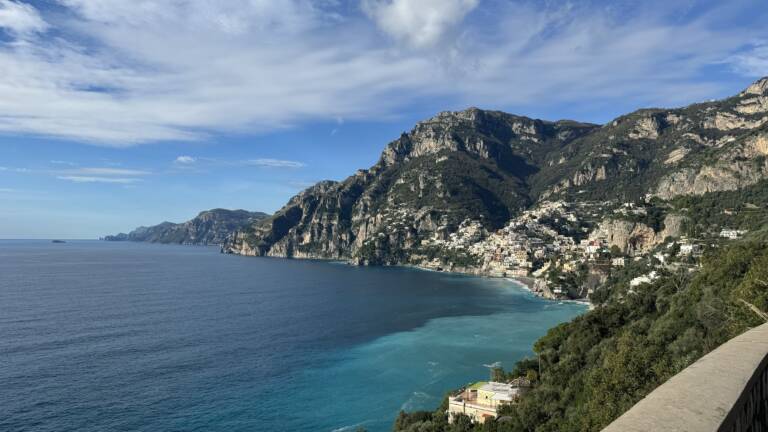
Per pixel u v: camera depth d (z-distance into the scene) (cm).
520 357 13525
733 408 693
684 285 12112
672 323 8269
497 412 8212
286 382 11688
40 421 9369
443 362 13162
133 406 10150
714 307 7294
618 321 11231
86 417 9594
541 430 6769
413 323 18488
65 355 13538
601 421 5031
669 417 653
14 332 16075
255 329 17288
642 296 12662
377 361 13350
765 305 4741
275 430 9150
